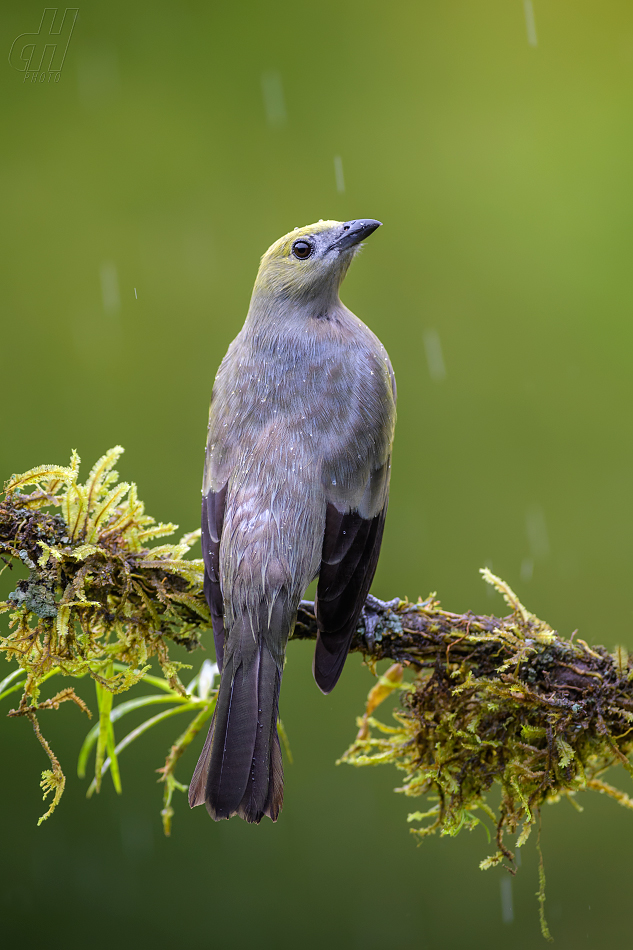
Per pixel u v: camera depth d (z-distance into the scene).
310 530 3.85
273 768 3.82
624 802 3.84
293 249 3.88
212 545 3.85
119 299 4.81
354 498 3.86
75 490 3.84
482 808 3.85
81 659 3.84
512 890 4.09
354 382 3.87
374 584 4.51
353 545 3.85
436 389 4.83
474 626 3.85
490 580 3.85
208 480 3.86
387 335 4.99
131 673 3.84
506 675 3.84
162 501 4.50
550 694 3.84
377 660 3.85
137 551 3.84
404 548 4.59
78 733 4.11
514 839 4.10
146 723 3.86
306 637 3.87
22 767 4.11
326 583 3.85
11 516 3.84
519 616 3.85
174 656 4.12
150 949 4.07
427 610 3.85
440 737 3.85
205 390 4.71
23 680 3.86
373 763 3.86
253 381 3.87
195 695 3.86
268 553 3.84
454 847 4.11
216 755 3.82
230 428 3.86
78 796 4.10
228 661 3.83
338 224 3.88
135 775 4.11
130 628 3.84
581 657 3.84
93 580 3.84
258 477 3.85
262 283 3.88
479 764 3.85
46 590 3.84
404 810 4.12
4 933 4.07
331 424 3.86
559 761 3.84
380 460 3.86
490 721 3.84
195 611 3.85
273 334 3.87
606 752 3.84
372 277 5.05
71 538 3.84
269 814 3.82
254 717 3.83
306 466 3.85
